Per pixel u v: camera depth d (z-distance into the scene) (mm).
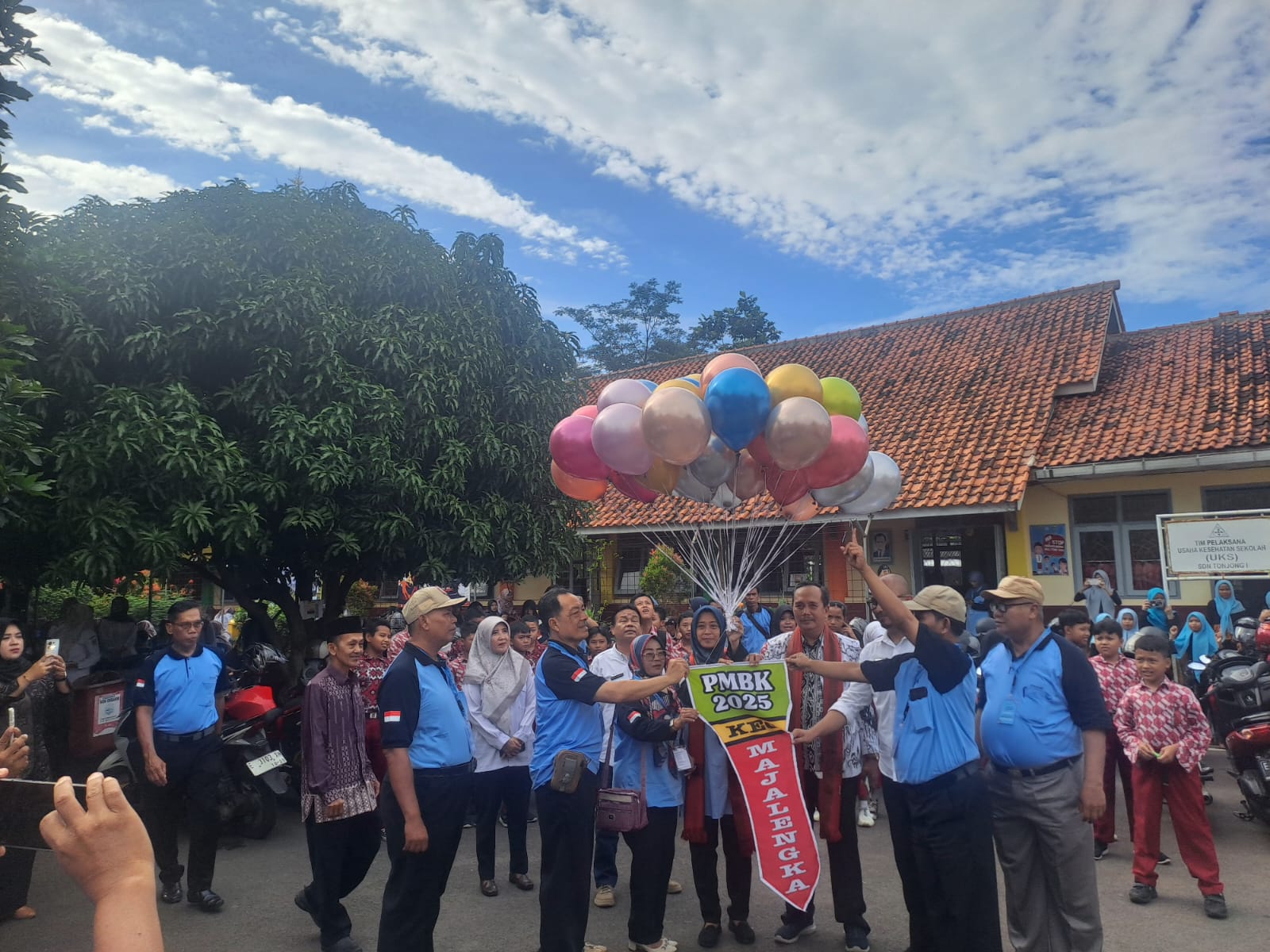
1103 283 16312
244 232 8047
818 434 4566
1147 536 11922
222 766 6430
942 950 3779
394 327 8234
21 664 5902
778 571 14547
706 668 4578
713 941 4578
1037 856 3986
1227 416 11516
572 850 3904
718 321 34875
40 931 4816
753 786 4391
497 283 9617
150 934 1133
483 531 8430
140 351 7113
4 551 7203
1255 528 9891
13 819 1479
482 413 8812
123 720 5969
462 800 3959
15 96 4762
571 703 4145
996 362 15062
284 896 5445
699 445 4770
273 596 9703
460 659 7027
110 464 6574
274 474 7410
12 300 6363
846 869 4543
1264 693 6691
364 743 4836
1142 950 4402
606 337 35094
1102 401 13242
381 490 7855
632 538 16547
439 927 4938
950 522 13062
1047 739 3863
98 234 7629
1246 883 5363
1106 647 6281
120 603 9336
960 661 3828
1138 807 5152
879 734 4309
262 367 7520
